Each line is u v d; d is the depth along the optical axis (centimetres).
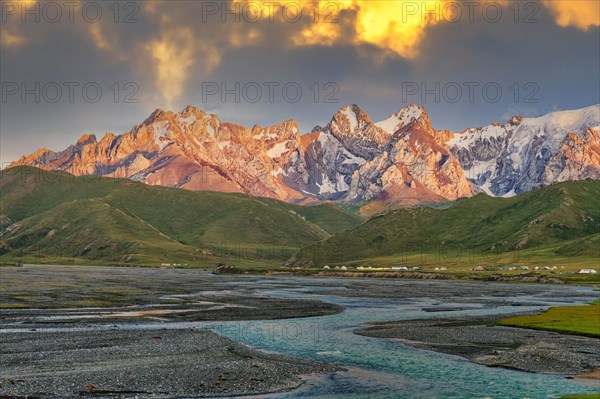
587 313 10438
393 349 6731
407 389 4909
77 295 13375
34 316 9294
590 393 4809
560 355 6372
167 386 4778
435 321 9481
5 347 6359
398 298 14688
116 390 4603
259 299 13638
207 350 6406
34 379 4866
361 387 4947
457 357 6266
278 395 4653
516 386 5041
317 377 5266
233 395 4622
